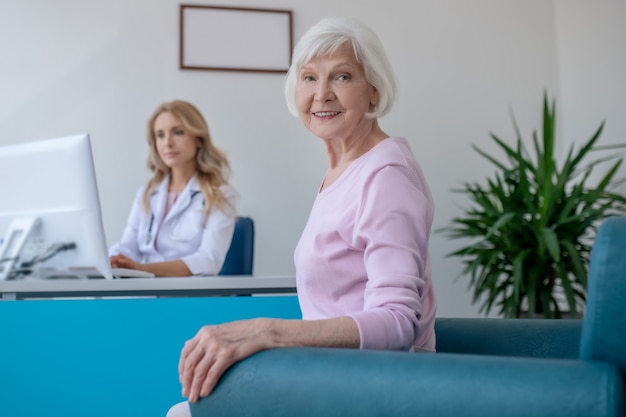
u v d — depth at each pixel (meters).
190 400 1.03
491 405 0.83
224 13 4.09
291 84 1.50
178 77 4.03
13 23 3.93
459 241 4.21
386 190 1.24
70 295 1.86
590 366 0.82
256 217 4.04
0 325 1.72
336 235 1.30
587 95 4.27
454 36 4.35
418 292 1.20
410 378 0.89
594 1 4.21
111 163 3.94
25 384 1.71
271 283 1.94
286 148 4.10
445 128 4.28
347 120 1.40
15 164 1.97
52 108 3.93
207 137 2.97
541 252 3.47
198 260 2.64
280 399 0.95
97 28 3.99
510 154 3.62
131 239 2.97
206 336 1.03
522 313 3.74
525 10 4.45
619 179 4.04
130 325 1.76
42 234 1.96
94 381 1.73
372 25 4.25
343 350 0.97
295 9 4.18
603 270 0.84
